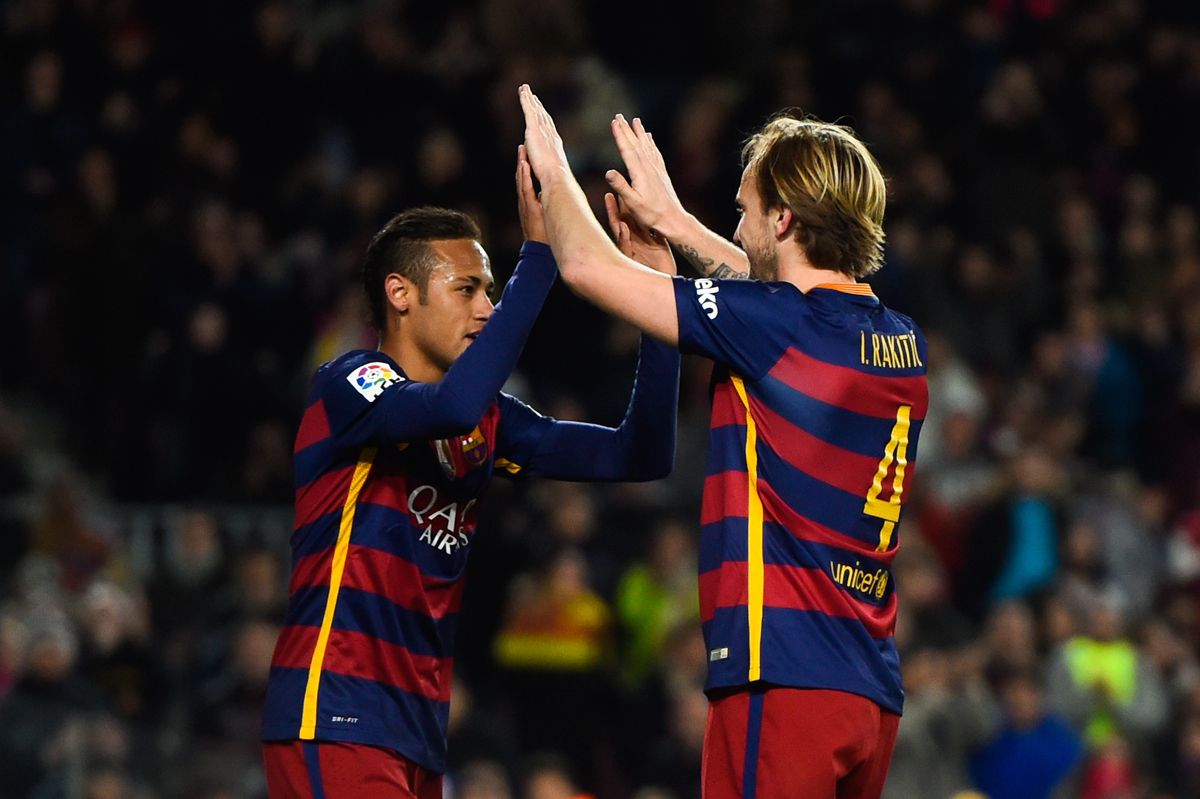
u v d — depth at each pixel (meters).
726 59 50.72
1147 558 39.28
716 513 13.48
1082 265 46.97
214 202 42.06
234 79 44.28
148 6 44.91
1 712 30.00
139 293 40.69
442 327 15.02
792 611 13.16
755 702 13.17
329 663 14.29
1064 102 50.88
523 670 34.22
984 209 47.59
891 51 48.84
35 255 41.69
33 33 43.97
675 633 34.19
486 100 44.16
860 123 47.09
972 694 33.06
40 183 42.06
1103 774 32.50
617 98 46.25
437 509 14.79
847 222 13.66
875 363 13.52
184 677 32.84
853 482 13.41
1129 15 52.84
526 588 34.81
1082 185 50.03
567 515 35.97
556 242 13.70
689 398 39.84
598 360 39.84
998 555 37.03
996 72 49.88
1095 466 43.28
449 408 13.80
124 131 42.38
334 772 14.16
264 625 32.44
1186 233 47.84
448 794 29.98
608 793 33.16
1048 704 34.59
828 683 13.10
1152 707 35.00
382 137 44.06
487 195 41.94
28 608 32.41
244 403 38.81
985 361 44.03
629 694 33.97
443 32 47.84
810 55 48.66
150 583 36.00
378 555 14.44
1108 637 35.22
